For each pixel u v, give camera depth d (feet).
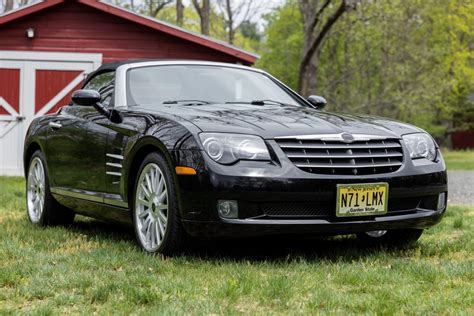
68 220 20.38
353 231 14.21
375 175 14.20
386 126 15.40
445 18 94.22
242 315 10.00
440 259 14.97
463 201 33.60
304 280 12.13
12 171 44.83
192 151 13.67
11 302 11.07
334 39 85.20
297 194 13.48
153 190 14.90
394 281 12.24
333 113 16.46
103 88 18.53
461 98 132.57
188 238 14.20
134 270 13.11
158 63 18.40
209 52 45.39
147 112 15.71
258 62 115.96
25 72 44.75
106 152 16.62
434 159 15.40
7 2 90.89
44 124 20.45
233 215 13.47
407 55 79.36
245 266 13.43
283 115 15.35
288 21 109.81
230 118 14.73
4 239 17.06
